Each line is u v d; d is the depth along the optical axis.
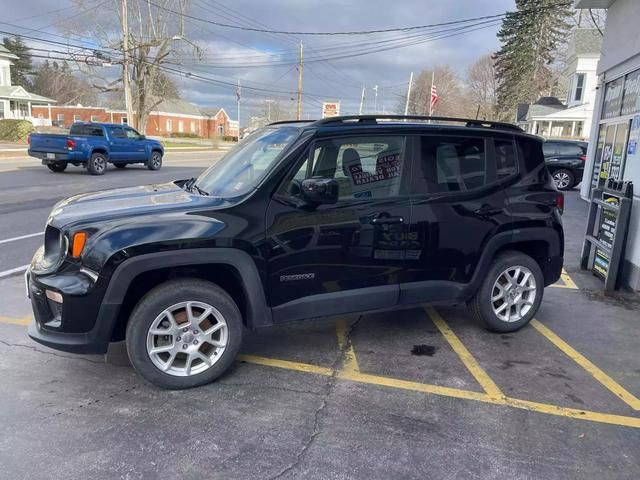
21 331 4.40
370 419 3.21
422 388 3.62
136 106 40.28
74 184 14.56
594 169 11.59
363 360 4.05
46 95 76.00
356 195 3.78
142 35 37.59
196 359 3.55
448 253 4.12
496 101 63.34
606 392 3.61
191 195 3.88
